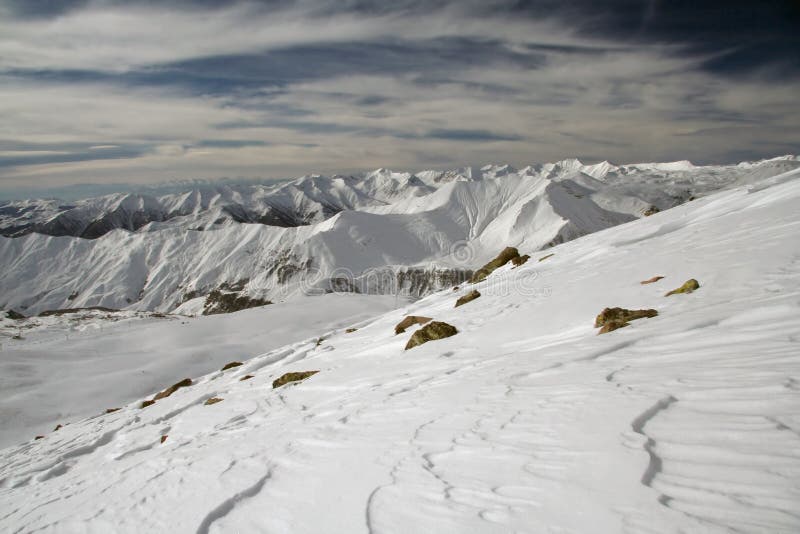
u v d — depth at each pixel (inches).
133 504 192.7
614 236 842.2
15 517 254.1
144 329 2190.0
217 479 190.7
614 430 132.2
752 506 85.2
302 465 179.6
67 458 513.0
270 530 129.0
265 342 1836.9
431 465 143.5
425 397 247.9
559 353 262.4
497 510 106.3
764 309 222.2
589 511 96.6
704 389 145.9
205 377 947.3
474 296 688.4
